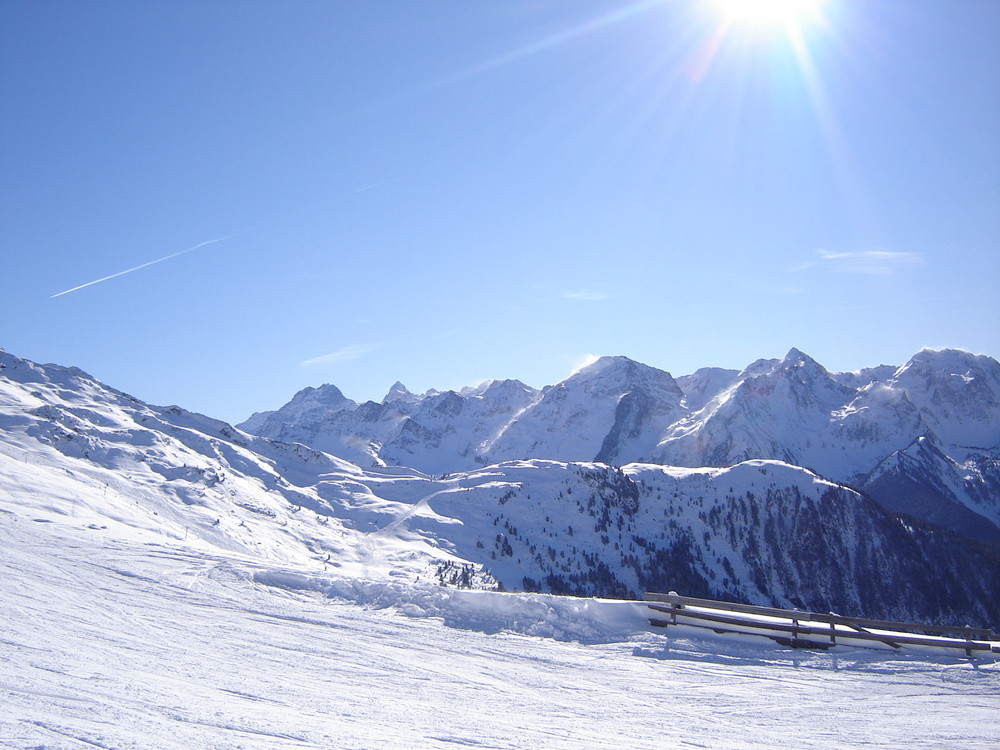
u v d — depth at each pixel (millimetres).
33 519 47281
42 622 21281
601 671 23531
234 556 36156
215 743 12375
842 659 25625
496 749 14555
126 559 33031
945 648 26672
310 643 23578
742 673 24078
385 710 16969
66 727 12008
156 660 19016
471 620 28250
